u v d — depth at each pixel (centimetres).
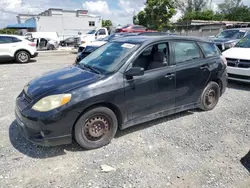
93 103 293
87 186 241
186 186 243
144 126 385
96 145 312
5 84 666
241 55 615
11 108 460
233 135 357
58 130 279
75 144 323
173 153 304
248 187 242
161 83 358
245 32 1096
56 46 2141
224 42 1012
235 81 666
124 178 254
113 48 382
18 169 267
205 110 456
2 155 293
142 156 297
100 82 301
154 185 244
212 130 373
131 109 333
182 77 385
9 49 1091
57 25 4025
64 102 277
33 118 272
